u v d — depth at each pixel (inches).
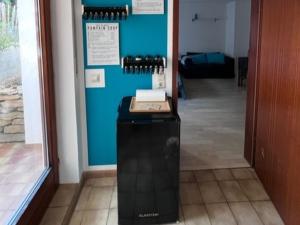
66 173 108.2
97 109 112.7
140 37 107.4
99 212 95.9
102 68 109.5
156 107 91.9
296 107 80.1
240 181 114.7
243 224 89.4
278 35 93.9
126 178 86.0
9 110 77.2
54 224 85.8
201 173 121.1
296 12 79.7
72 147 106.7
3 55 73.2
